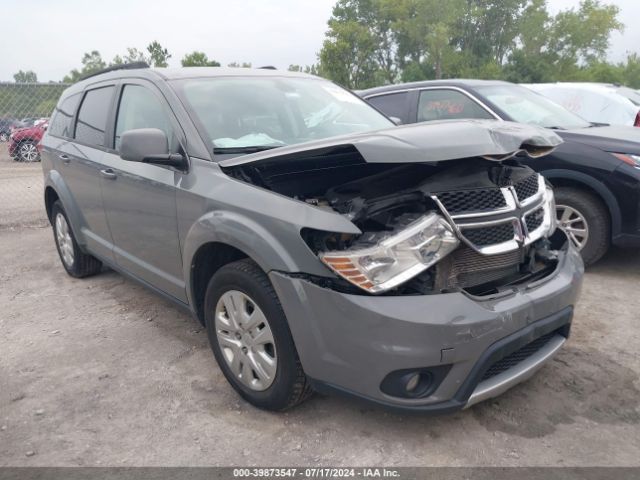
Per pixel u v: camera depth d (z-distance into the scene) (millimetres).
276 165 2969
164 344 3773
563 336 2934
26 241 6855
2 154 14992
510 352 2496
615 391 3049
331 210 2590
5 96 8648
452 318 2299
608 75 49250
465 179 2623
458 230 2461
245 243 2633
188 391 3162
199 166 3072
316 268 2410
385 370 2328
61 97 5355
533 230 2859
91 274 5246
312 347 2475
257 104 3584
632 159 4484
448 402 2410
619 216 4590
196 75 3709
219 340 3049
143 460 2580
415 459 2529
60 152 4773
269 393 2789
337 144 2518
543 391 3055
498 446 2605
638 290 4535
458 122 2727
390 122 4129
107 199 4004
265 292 2623
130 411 2980
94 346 3779
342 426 2785
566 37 54344
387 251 2330
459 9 52531
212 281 2951
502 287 2670
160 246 3473
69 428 2844
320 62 45750
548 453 2551
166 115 3412
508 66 47344
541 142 2652
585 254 4855
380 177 2891
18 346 3822
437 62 49219
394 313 2279
